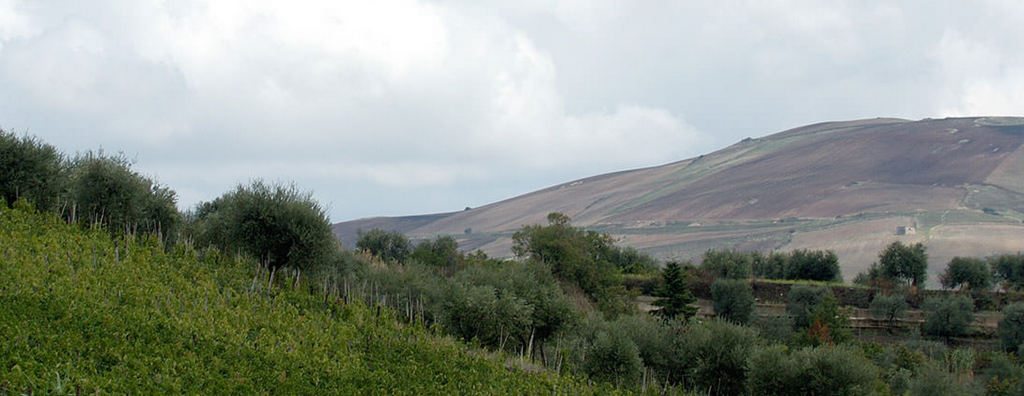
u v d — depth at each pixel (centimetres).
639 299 10456
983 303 10588
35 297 2752
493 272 5803
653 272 11969
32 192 4300
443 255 10631
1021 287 11862
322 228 4503
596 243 10888
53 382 2109
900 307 9788
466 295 4909
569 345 5522
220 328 3145
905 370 6988
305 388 2819
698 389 5247
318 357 3191
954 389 6078
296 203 4491
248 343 3127
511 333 4966
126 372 2389
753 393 4866
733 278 11044
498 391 3484
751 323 9412
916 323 9831
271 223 4388
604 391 4359
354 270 5631
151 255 4106
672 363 5400
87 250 3762
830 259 12600
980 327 9531
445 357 3850
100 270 3462
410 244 11025
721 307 9675
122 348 2566
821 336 8031
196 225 5250
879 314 9819
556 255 9906
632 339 5453
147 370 2438
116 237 4275
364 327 4059
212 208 7894
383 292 5184
